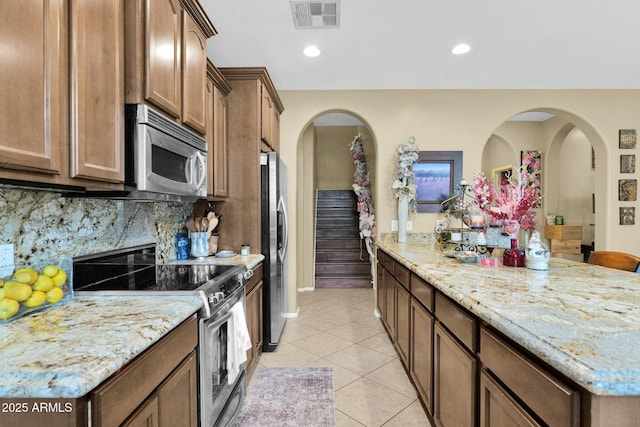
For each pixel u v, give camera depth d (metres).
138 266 2.01
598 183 3.78
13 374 0.73
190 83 1.77
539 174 5.34
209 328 1.42
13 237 1.21
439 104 3.69
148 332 0.99
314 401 2.09
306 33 2.54
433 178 3.69
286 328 3.38
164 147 1.46
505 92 3.69
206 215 2.71
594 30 2.50
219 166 2.54
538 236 1.84
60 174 1.02
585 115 3.68
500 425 1.05
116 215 1.81
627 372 0.68
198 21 1.87
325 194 7.08
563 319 1.00
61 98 1.02
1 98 0.84
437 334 1.64
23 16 0.89
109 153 1.23
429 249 2.88
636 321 0.98
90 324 1.05
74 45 1.06
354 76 3.35
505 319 1.01
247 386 2.27
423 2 2.16
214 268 2.04
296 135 3.72
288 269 3.70
